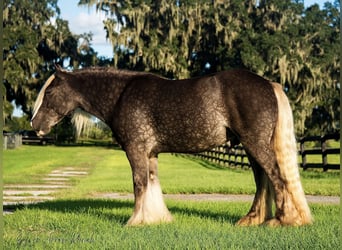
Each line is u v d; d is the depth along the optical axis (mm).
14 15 51781
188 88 6945
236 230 6512
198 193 12945
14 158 31672
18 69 47000
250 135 6660
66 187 14797
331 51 47281
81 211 8648
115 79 7484
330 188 12578
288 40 45688
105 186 14062
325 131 49000
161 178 17203
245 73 6883
